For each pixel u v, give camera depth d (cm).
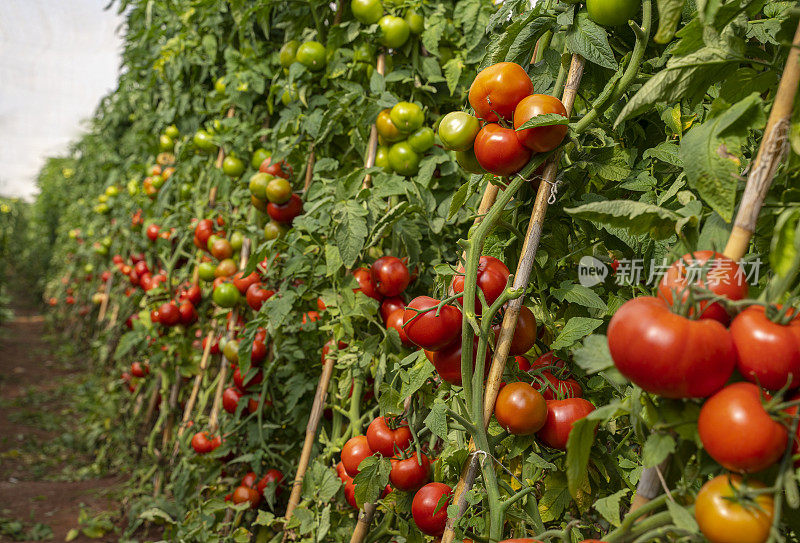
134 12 334
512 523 102
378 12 190
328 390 184
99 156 619
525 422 94
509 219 113
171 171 322
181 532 197
